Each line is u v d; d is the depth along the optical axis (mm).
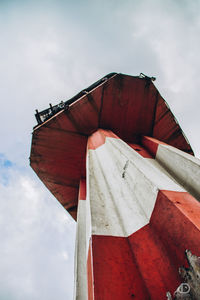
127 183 2486
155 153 4977
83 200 5234
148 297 1385
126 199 2322
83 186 6109
